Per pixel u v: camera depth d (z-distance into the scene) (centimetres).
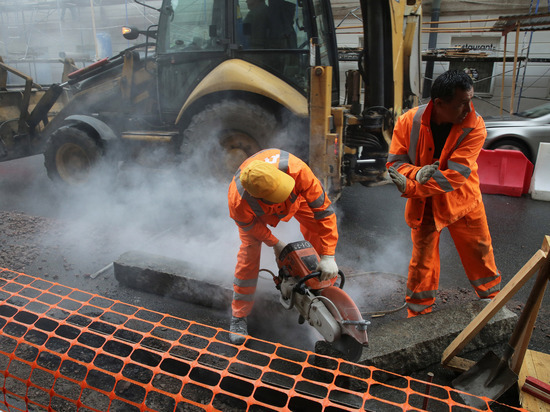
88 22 1532
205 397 226
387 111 458
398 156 246
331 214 226
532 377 198
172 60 496
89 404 217
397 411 197
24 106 616
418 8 505
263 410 219
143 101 571
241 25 455
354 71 485
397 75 467
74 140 536
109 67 588
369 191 634
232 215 229
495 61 1009
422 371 232
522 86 1017
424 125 225
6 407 208
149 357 252
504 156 601
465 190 237
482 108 1130
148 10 1442
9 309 290
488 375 208
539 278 178
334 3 1173
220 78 448
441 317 248
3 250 391
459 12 1097
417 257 263
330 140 414
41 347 206
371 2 427
